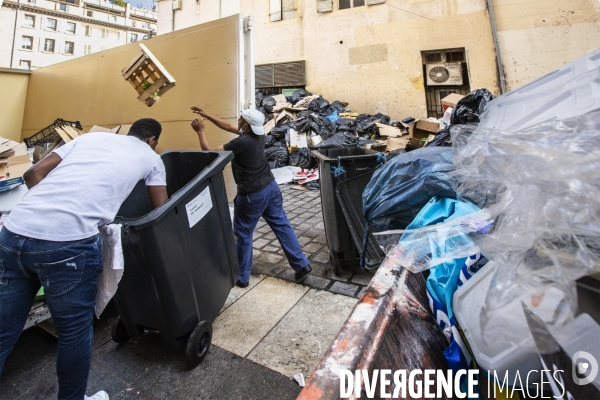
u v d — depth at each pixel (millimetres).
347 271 2770
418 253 1077
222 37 3537
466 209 1149
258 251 3275
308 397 618
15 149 2400
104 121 4543
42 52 35375
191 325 1722
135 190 2049
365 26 8953
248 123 2381
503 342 718
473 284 863
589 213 628
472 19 8039
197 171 2205
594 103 1011
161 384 1631
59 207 1234
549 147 736
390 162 1667
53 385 1667
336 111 8227
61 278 1243
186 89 3795
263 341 1920
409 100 8664
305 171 6551
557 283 659
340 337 762
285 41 9766
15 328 1285
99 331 2092
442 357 890
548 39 7520
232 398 1536
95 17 39469
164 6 10977
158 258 1487
